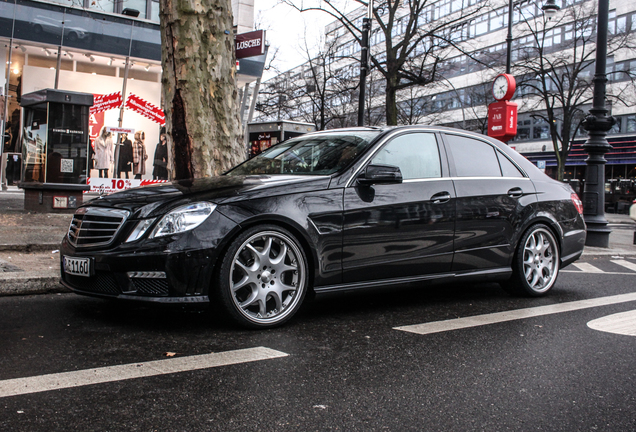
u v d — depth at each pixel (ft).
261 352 11.00
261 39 49.70
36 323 12.57
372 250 14.19
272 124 63.52
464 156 16.93
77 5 56.13
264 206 12.62
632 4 105.91
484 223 16.51
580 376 10.13
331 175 14.06
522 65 101.45
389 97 70.38
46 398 8.30
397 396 8.91
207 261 11.90
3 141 54.24
